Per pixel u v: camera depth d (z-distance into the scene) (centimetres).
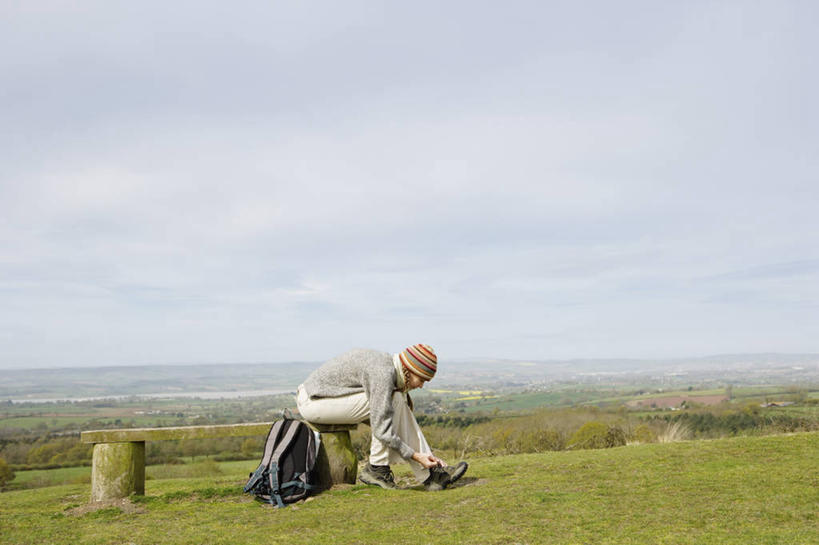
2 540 291
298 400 420
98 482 384
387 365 400
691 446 504
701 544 231
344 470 418
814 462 396
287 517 322
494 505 324
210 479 552
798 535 237
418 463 396
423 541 258
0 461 1288
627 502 314
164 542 277
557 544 244
